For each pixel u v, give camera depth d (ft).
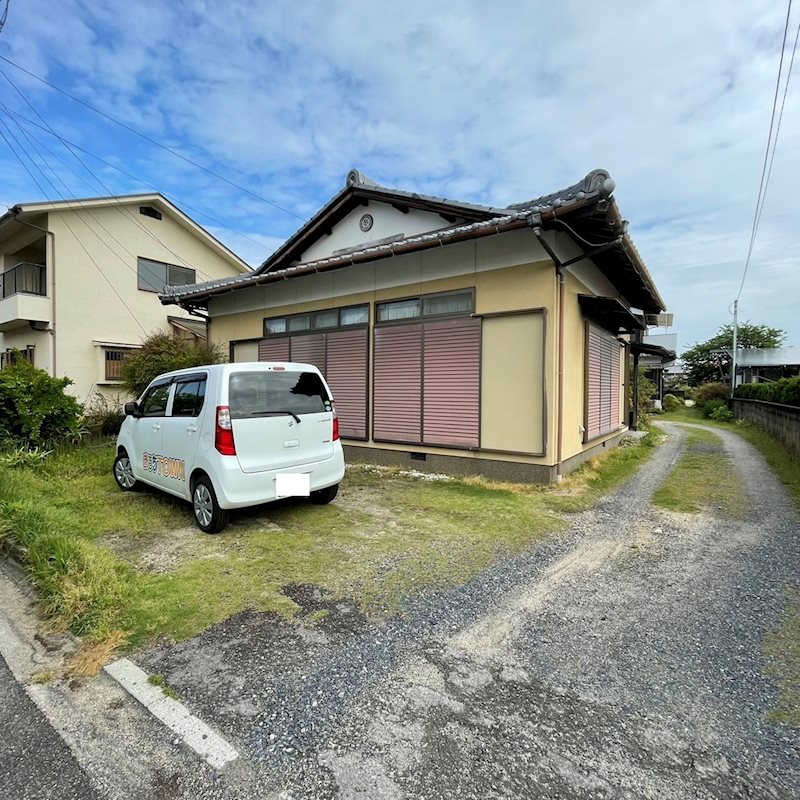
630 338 39.45
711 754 5.67
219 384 13.32
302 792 5.15
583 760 5.57
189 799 5.10
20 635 8.58
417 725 6.14
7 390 23.77
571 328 20.70
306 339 27.53
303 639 8.19
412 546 12.52
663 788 5.18
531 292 18.95
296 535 13.33
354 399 25.18
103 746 5.88
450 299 21.50
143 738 5.99
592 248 19.76
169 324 48.65
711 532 13.97
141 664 7.53
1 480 16.40
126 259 46.03
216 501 13.05
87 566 10.27
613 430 30.68
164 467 15.53
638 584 10.45
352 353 25.22
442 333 21.52
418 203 22.80
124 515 15.07
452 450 21.36
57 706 6.62
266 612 9.08
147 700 6.68
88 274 43.39
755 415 45.55
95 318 43.75
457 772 5.39
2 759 5.70
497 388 19.90
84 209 43.21
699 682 7.06
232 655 7.73
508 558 11.85
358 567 11.17
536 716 6.31
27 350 45.44
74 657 7.79
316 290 27.22
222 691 6.86
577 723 6.18
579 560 11.84
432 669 7.36
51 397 25.77
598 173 14.73
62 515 14.20
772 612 9.18
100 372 43.34
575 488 18.48
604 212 15.53
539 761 5.55
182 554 11.98
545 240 18.10
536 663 7.52
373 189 24.47
